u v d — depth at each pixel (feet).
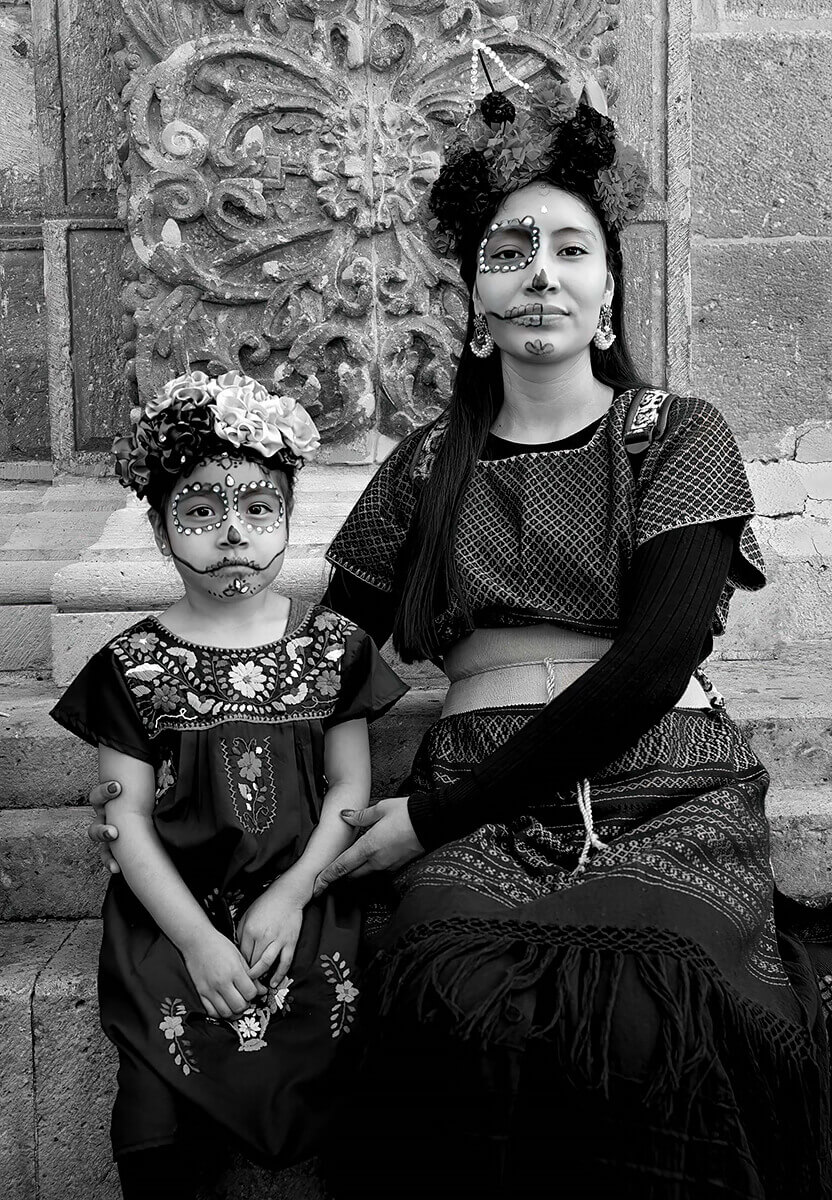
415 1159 4.16
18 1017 5.05
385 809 4.91
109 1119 5.09
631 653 4.64
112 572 6.95
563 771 4.62
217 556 4.93
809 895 5.87
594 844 4.66
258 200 7.42
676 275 8.13
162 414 5.00
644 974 4.03
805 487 8.47
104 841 4.93
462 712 5.24
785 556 7.98
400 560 5.69
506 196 5.22
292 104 7.41
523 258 5.12
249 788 4.88
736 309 8.55
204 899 4.90
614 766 4.87
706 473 4.92
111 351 8.44
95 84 8.39
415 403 7.67
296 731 5.00
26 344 8.93
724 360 8.59
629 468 5.03
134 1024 4.56
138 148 7.40
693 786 4.87
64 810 6.15
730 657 7.84
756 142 8.48
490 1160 4.00
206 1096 4.46
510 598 5.08
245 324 7.56
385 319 7.59
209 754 4.88
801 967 4.73
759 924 4.45
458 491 5.28
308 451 5.17
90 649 6.93
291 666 5.08
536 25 7.56
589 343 5.38
